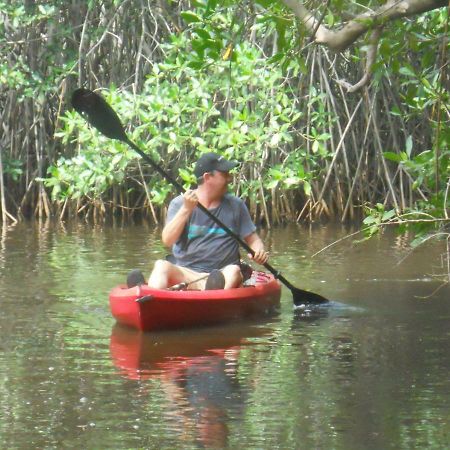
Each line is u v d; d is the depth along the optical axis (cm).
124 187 2270
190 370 923
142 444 720
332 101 2106
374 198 2241
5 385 870
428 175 1055
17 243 1798
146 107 2161
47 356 975
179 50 1877
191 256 1196
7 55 2284
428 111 2212
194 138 1894
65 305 1226
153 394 841
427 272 1459
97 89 2189
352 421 768
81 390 855
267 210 2130
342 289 1337
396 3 834
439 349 995
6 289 1326
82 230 2019
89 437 734
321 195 2175
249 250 1219
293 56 888
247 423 763
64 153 2333
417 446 712
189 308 1109
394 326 1109
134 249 1709
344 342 1034
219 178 1207
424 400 819
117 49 2289
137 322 1089
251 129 1875
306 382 878
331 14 863
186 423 764
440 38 945
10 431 748
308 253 1666
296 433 741
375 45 865
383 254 1642
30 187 2316
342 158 2209
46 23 2333
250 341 1045
